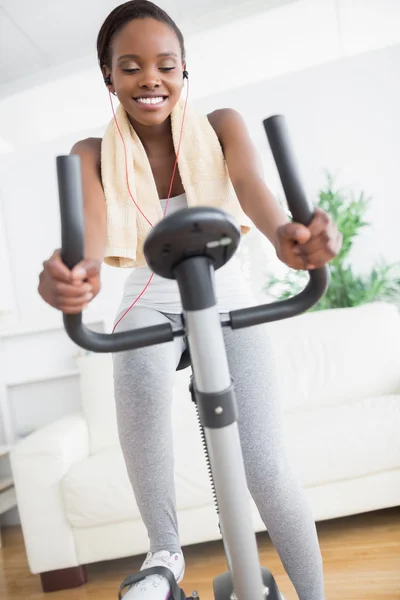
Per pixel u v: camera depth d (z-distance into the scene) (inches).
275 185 155.6
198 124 43.4
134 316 43.8
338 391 103.1
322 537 86.4
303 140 158.1
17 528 126.0
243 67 155.2
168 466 42.7
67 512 85.7
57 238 150.2
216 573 80.4
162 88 39.3
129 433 41.5
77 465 88.0
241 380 41.4
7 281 145.3
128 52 38.2
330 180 156.3
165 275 26.5
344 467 82.4
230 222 23.9
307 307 28.9
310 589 42.5
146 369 40.9
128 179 42.1
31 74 145.9
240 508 26.8
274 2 131.0
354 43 152.6
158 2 132.5
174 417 103.4
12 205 151.8
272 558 81.9
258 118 158.7
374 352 105.1
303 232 24.5
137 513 84.0
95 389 105.9
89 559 85.9
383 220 154.8
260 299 151.4
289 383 104.1
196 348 26.1
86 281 25.5
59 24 135.1
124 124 43.2
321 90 156.9
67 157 23.1
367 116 155.3
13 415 142.6
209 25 135.0
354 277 154.6
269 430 41.4
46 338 143.2
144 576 39.3
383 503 83.3
